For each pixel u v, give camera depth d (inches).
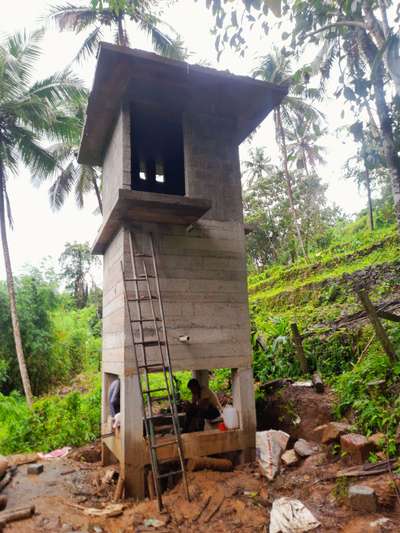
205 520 181.3
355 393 252.5
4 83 553.6
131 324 224.2
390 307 388.8
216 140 281.7
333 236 1048.2
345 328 359.9
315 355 335.3
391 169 302.4
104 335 299.3
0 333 734.5
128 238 245.3
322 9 294.4
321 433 243.1
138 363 229.6
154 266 239.6
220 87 263.7
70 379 853.8
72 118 607.2
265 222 1191.6
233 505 191.6
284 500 179.8
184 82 257.1
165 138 320.2
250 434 245.8
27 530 177.5
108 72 237.1
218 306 257.9
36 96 549.0
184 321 246.8
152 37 674.2
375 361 268.5
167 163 358.6
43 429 350.0
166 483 228.1
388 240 601.6
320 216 1213.1
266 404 305.4
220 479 219.6
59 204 826.2
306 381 306.0
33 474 262.8
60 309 936.3
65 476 259.9
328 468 206.5
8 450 330.0
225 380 401.4
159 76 249.6
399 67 239.9
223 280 263.1
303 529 158.7
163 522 181.5
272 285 741.9
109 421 273.0
